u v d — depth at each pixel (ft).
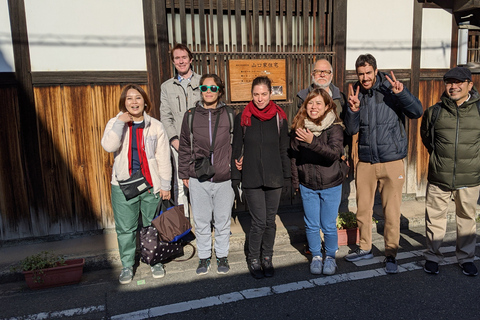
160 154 11.18
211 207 11.49
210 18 14.26
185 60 12.25
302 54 15.25
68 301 10.28
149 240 11.16
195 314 9.49
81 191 13.70
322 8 15.37
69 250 12.71
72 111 13.26
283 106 15.34
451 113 10.84
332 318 9.20
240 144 10.80
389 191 11.28
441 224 11.30
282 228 14.19
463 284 10.67
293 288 10.62
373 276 11.20
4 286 11.28
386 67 16.44
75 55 13.08
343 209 16.10
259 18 15.01
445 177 10.93
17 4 12.34
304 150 10.96
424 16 16.62
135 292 10.67
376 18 16.01
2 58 12.48
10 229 13.20
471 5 16.01
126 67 13.57
